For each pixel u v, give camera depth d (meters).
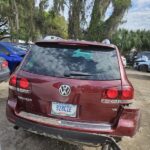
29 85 4.34
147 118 7.52
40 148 5.07
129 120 4.23
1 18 38.47
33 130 4.29
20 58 11.70
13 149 4.92
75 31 25.81
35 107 4.33
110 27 26.25
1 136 5.40
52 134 4.21
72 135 4.15
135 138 5.96
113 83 4.23
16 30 33.72
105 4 26.09
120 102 4.20
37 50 4.69
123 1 25.64
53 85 4.23
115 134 4.18
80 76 4.27
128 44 45.91
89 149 5.19
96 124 4.18
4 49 11.74
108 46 4.63
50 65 4.45
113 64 4.47
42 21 33.84
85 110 4.18
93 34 26.00
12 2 34.00
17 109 4.45
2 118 6.37
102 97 4.17
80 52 4.54
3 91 9.18
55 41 4.68
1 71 8.37
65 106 4.20
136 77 19.05
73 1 25.64
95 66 4.39
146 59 26.75
